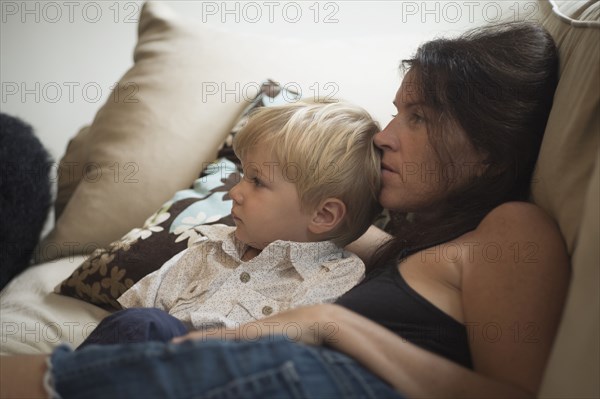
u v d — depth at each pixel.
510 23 0.91
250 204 0.92
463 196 0.87
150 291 0.93
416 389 0.67
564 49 0.88
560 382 0.62
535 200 0.84
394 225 1.08
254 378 0.62
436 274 0.77
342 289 0.87
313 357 0.66
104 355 0.64
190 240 1.05
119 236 1.27
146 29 1.47
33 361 0.68
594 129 0.75
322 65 1.35
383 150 0.92
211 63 1.37
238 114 1.33
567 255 0.74
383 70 1.32
